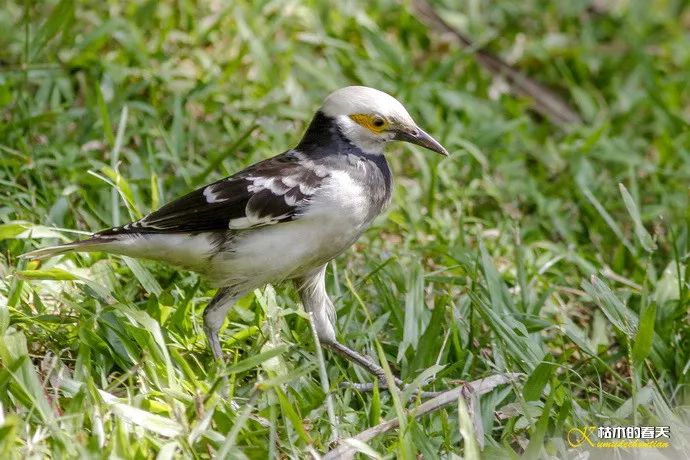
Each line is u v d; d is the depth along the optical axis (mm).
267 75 14492
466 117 15273
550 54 17109
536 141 15508
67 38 14258
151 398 8852
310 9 15953
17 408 8570
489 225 13516
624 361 10938
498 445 8992
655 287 11719
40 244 11219
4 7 14922
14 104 13359
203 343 10211
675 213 14016
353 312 10656
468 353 10320
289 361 10062
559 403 9523
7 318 9281
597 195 14219
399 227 12875
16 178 12156
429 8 17031
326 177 9680
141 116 13523
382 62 15648
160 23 15219
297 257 9703
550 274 12594
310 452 8320
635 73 17047
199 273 9992
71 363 9672
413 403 9648
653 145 15867
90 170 11836
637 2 18719
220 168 12953
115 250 9812
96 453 7852
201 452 8391
